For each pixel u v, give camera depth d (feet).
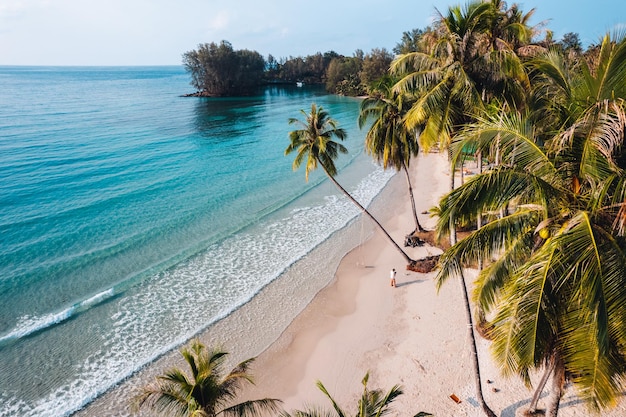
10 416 51.72
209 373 36.22
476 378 47.91
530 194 30.96
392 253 91.86
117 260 90.38
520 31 61.41
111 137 217.77
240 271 86.48
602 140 26.45
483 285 33.14
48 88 497.46
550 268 27.04
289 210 121.08
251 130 255.91
